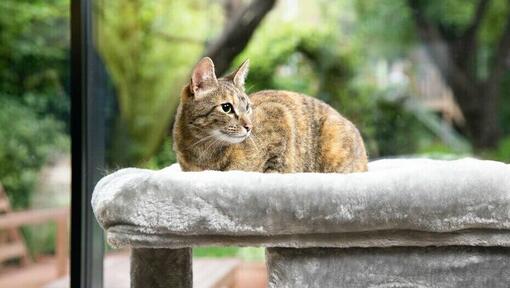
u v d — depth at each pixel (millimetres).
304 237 995
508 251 993
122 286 1935
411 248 1016
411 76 2205
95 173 1984
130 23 2162
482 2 2215
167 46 2207
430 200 944
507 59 2189
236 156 1355
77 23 1921
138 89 2139
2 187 2178
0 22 2229
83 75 1937
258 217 975
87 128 1962
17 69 2219
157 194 991
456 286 1009
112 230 1007
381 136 2188
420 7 2229
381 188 958
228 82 1412
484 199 937
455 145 2174
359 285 1024
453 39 2211
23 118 2199
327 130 1443
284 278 1031
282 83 2230
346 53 2234
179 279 1173
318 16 2254
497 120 2174
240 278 1914
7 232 2156
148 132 2119
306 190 973
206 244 1016
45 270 2107
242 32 2250
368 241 989
